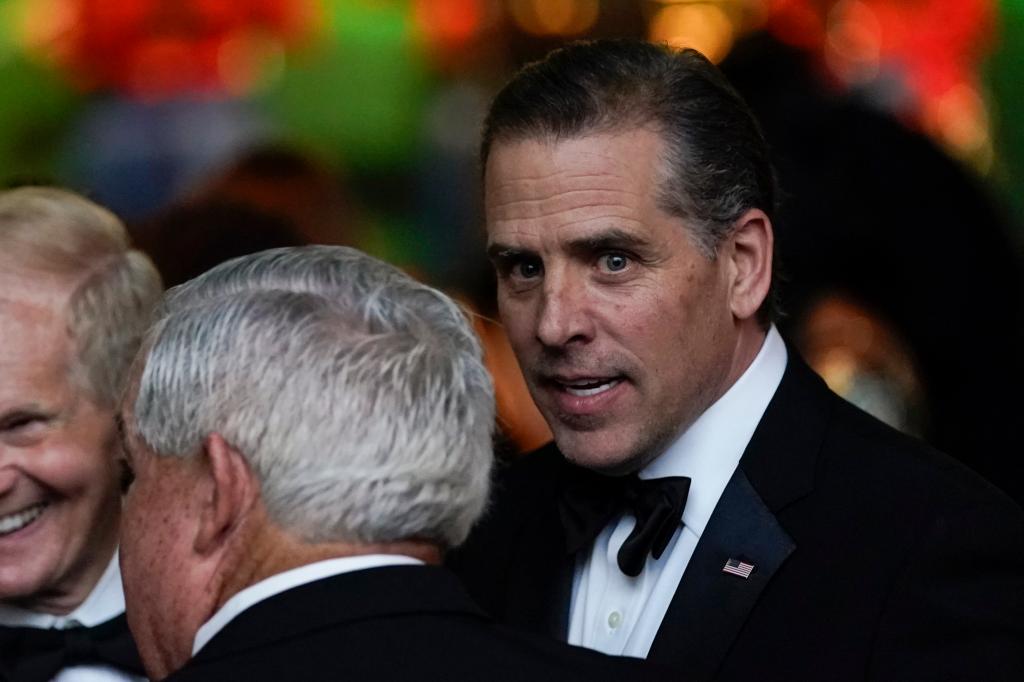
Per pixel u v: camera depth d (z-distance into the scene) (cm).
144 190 1427
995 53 1277
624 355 448
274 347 361
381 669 343
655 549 466
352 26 1465
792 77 761
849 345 698
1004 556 439
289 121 1456
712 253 457
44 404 461
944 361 706
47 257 467
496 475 532
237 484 359
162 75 1455
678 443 472
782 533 455
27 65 1471
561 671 354
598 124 446
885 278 704
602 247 445
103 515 480
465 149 1438
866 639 434
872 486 455
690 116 453
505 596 508
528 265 459
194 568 366
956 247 707
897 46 1191
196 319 369
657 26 1148
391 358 365
